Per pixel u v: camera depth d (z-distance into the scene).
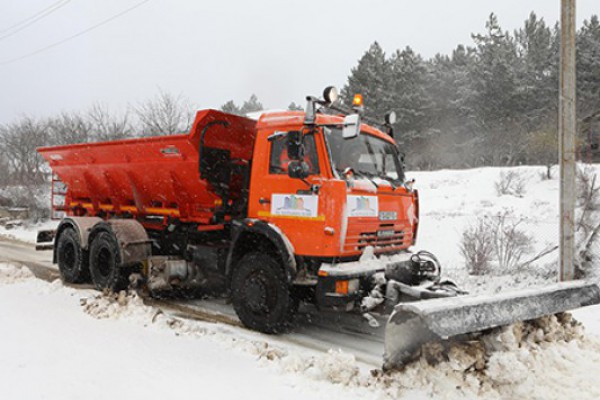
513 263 9.65
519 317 4.29
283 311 5.73
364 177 5.93
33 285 7.74
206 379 4.15
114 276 7.57
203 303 7.79
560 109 7.24
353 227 5.49
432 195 18.59
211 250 6.98
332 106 6.09
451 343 3.99
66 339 5.04
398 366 4.00
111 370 4.21
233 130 6.94
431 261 6.47
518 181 17.86
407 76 37.00
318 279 5.32
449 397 3.73
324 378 4.27
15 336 5.03
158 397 3.72
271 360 4.70
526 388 3.81
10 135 31.81
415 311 3.73
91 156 8.59
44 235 10.32
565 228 7.14
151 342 5.13
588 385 3.99
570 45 7.18
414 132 36.00
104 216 9.55
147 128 23.72
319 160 5.51
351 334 6.15
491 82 34.19
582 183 8.37
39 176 26.86
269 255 5.98
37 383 3.88
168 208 7.93
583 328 5.17
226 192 6.98
